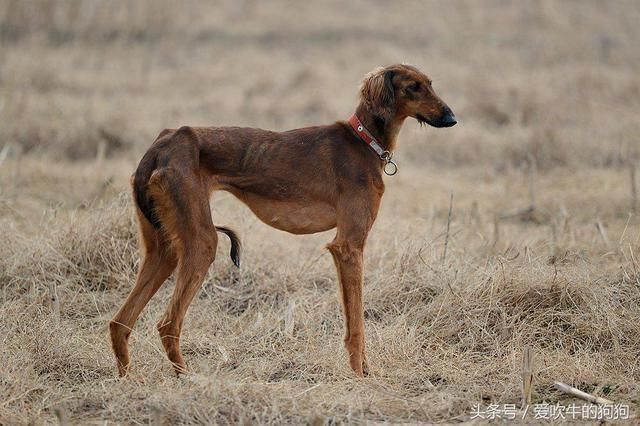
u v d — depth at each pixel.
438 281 11.82
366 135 10.16
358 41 33.12
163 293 12.16
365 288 11.94
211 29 35.34
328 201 10.02
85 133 20.11
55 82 25.81
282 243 13.67
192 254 9.45
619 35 34.81
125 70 28.64
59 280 12.15
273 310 11.86
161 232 9.61
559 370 9.90
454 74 28.02
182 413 8.50
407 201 17.08
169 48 32.22
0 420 8.45
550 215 16.11
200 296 12.27
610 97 25.25
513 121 23.27
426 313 11.21
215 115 23.28
